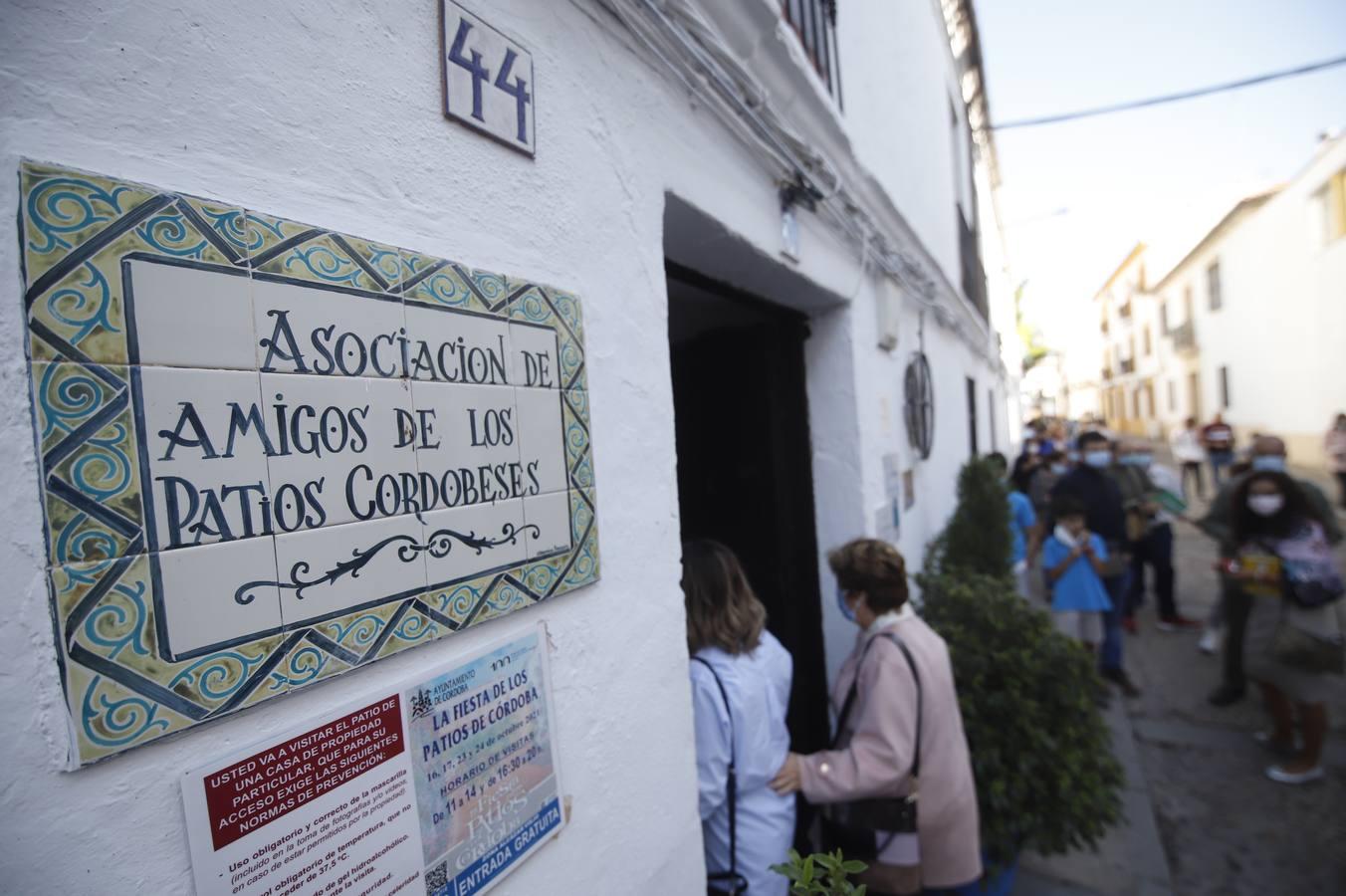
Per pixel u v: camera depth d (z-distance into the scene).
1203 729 3.89
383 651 0.74
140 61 0.59
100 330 0.54
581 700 1.08
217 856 0.61
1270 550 3.32
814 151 2.04
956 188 6.57
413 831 0.79
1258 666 3.39
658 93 1.39
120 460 0.55
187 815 0.59
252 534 0.63
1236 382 17.11
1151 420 25.02
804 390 2.76
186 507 0.58
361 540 0.72
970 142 7.83
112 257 0.55
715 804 1.56
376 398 0.74
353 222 0.75
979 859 1.90
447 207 0.88
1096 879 2.71
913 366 3.82
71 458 0.53
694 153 1.52
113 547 0.54
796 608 2.79
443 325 0.83
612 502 1.18
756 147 1.80
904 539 3.48
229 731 0.62
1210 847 2.90
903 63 3.93
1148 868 2.76
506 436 0.92
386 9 0.81
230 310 0.62
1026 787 2.27
